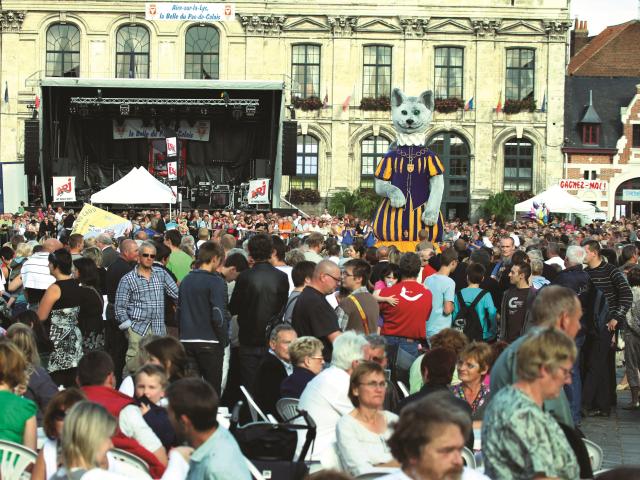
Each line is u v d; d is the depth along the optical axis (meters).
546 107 73.50
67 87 58.53
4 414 11.20
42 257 20.41
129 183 44.38
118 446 11.02
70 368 16.83
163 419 11.99
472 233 42.78
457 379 14.43
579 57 89.81
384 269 19.31
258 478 10.50
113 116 61.19
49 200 58.97
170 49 72.06
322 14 72.62
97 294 17.34
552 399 9.81
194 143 62.44
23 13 71.50
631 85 78.31
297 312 15.14
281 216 55.59
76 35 72.00
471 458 11.05
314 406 11.99
